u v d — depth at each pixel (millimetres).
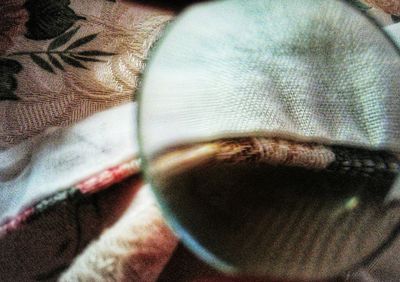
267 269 150
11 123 217
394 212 151
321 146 152
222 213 149
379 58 159
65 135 197
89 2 262
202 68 154
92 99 224
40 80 227
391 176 152
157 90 153
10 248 185
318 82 157
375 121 155
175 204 150
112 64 235
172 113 151
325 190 151
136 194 179
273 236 149
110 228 173
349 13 163
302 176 151
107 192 182
